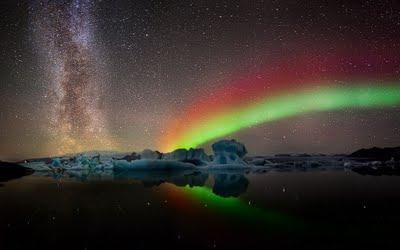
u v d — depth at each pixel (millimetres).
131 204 11219
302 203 11109
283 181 19406
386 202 11008
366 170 29562
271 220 8477
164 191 15078
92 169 37031
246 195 13375
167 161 34781
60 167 38156
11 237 7070
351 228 7508
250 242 6484
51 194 14016
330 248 6023
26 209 10383
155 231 7438
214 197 12898
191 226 7895
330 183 17484
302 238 6723
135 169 34281
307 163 40562
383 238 6645
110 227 7867
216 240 6656
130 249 6164
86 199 12445
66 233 7352
